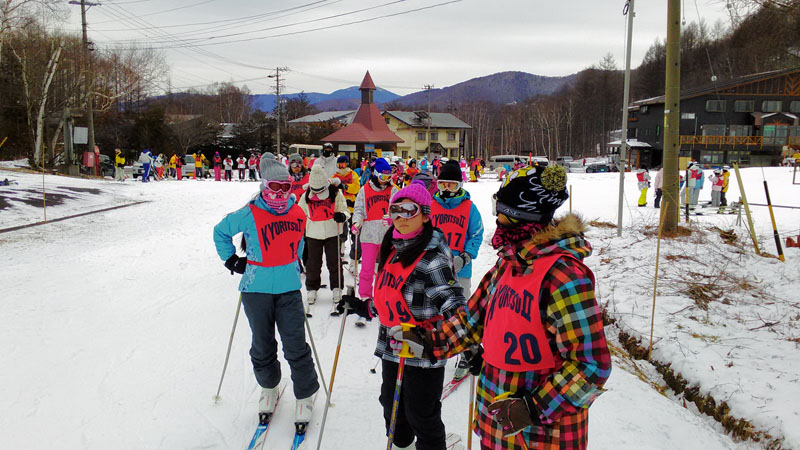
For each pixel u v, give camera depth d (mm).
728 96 48625
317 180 6523
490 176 43094
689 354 4824
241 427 3781
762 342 4926
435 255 2867
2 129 31188
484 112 117938
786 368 4344
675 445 3582
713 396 4188
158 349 5148
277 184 3611
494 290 2234
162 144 50438
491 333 2182
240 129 59406
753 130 49562
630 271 7531
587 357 1868
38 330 5477
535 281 1992
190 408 4016
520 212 2049
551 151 92875
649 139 55188
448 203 4855
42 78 30094
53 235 11094
